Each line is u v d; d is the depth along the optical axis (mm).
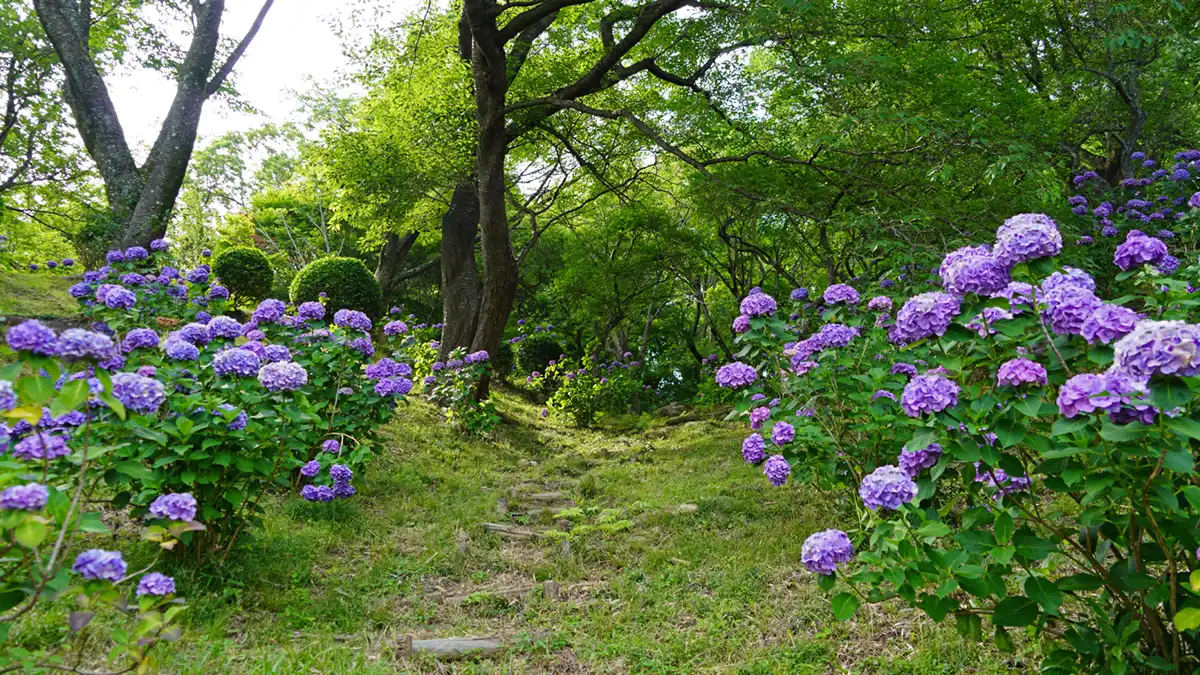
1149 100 11039
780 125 10742
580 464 9039
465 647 3797
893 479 2471
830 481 4168
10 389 2262
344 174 12688
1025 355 2340
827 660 3469
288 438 4457
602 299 17281
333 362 5934
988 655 3285
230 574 4113
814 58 8500
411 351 12383
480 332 11422
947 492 3615
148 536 2416
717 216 11398
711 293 20406
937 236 7406
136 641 2234
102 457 3453
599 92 12195
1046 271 2275
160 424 3789
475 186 12992
